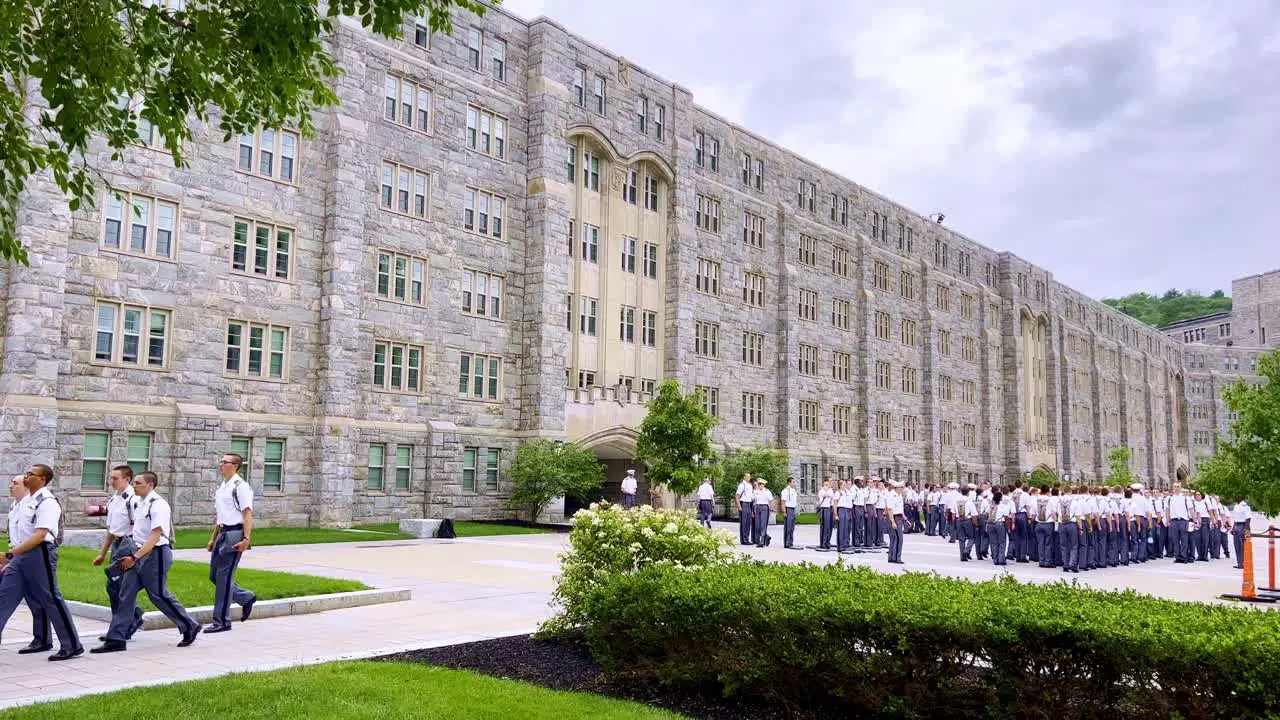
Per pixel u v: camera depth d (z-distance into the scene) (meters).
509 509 40.78
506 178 41.97
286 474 33.28
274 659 10.70
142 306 29.78
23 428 26.20
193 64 9.80
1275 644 6.35
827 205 64.31
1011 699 7.41
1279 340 143.75
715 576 9.81
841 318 64.31
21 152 9.88
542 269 41.84
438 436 37.84
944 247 77.69
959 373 77.50
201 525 30.38
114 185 29.23
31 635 12.34
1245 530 19.33
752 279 57.16
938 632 7.65
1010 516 27.09
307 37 9.91
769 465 49.34
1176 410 125.31
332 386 34.16
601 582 10.59
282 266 33.91
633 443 46.12
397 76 37.84
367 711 7.77
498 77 42.19
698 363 51.81
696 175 53.03
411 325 37.59
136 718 7.54
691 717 8.32
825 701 8.52
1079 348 96.25
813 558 27.81
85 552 20.75
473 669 10.10
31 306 26.66
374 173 36.56
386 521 36.06
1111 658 6.96
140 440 29.55
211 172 31.88
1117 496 28.75
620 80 47.97
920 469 70.50
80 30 9.11
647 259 49.91
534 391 41.34
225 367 31.91
